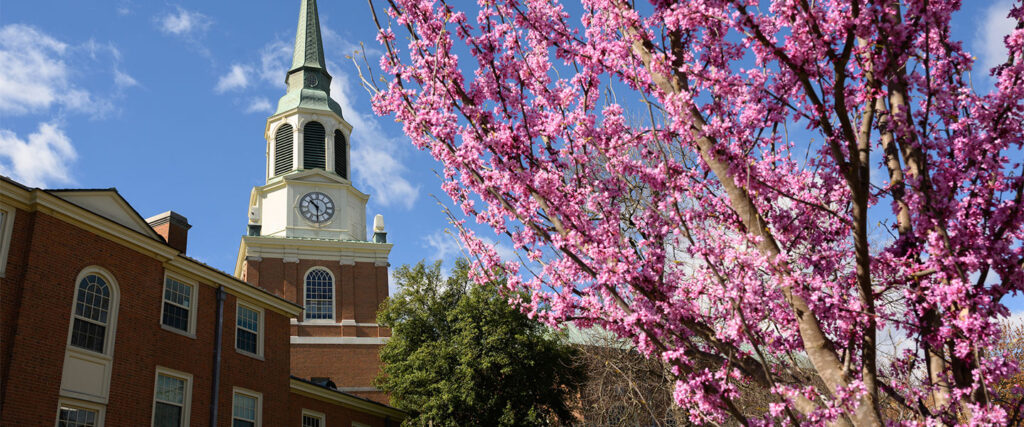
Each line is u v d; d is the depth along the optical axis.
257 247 51.31
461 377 35.16
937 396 6.30
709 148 6.57
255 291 27.47
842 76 5.80
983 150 6.59
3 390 18.33
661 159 7.92
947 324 6.17
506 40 8.17
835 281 7.32
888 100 6.81
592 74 8.08
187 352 24.08
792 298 6.28
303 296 50.72
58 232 20.55
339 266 52.31
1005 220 6.34
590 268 7.12
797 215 7.55
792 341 7.39
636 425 26.66
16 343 18.77
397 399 37.50
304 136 57.69
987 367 6.14
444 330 37.69
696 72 6.81
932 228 6.29
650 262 7.20
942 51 6.91
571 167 9.23
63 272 20.45
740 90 6.77
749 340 6.30
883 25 6.04
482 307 36.59
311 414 31.28
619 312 7.42
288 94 60.09
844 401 5.84
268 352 27.72
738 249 6.79
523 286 8.25
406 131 8.29
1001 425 5.75
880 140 6.96
